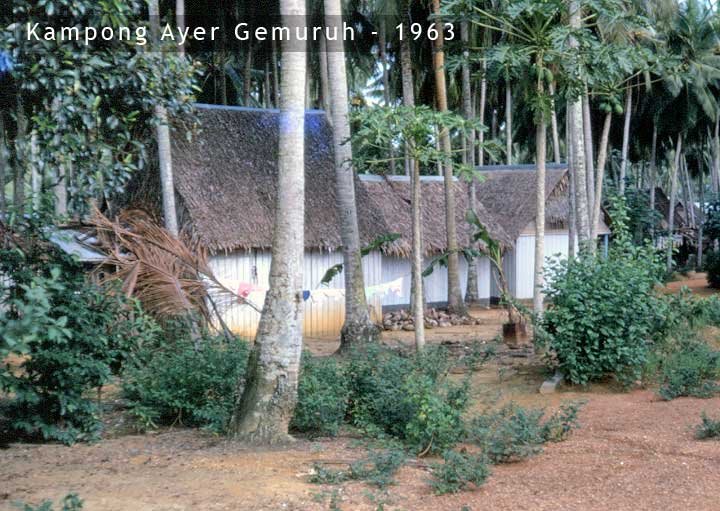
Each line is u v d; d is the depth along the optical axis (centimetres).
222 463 712
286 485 636
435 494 623
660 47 2375
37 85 830
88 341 828
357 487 640
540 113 1280
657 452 749
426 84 2477
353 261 1441
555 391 1080
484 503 601
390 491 631
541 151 1315
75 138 842
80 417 840
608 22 1547
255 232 1820
